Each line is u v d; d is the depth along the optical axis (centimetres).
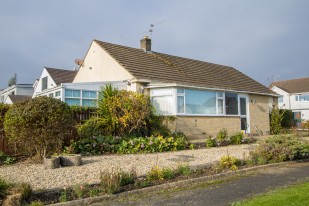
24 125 1050
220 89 2253
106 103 1591
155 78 2148
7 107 1263
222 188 797
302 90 5328
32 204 632
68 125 1146
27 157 1219
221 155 1305
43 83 3912
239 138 1819
